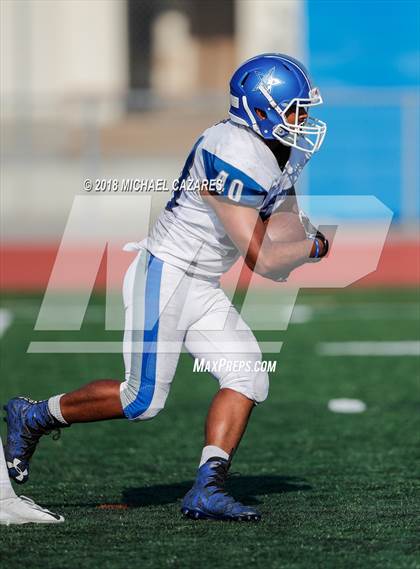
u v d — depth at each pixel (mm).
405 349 25562
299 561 10578
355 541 11266
